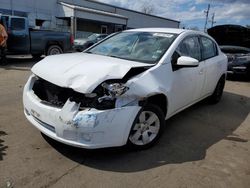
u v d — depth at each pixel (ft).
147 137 12.32
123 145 11.18
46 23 91.86
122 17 108.37
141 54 13.79
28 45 38.45
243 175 10.92
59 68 11.40
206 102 21.29
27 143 12.22
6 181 9.47
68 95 10.66
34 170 10.23
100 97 10.30
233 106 21.21
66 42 43.37
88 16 96.12
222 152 12.82
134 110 10.94
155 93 11.81
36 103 11.35
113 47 15.23
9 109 16.58
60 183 9.58
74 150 11.84
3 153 11.26
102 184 9.70
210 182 10.27
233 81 33.47
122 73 10.88
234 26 37.17
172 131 15.01
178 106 14.52
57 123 10.41
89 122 9.99
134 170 10.71
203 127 16.01
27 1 85.66
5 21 36.17
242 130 16.02
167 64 13.06
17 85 23.34
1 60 35.96
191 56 15.69
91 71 10.75
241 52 35.35
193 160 11.84
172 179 10.29
